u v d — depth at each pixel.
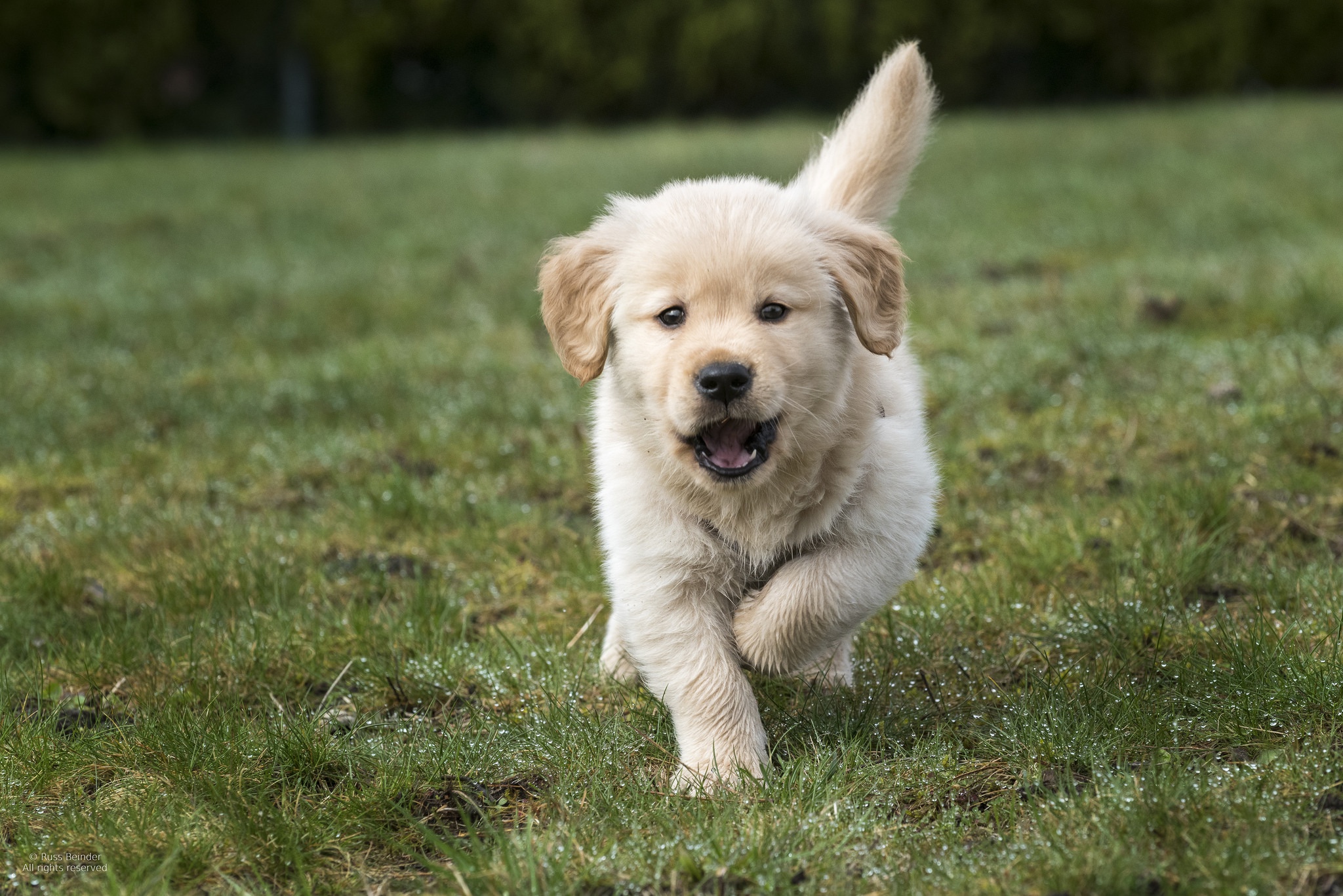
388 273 11.17
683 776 3.40
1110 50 26.20
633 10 26.17
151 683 4.08
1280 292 7.81
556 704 3.79
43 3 25.09
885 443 3.57
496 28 26.77
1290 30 25.73
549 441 6.37
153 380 7.80
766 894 2.82
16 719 3.72
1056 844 2.85
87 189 17.59
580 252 3.70
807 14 26.08
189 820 3.21
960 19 25.44
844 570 3.45
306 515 5.66
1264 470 5.27
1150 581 4.41
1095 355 6.97
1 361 8.39
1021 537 4.86
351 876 3.05
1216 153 14.72
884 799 3.27
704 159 17.34
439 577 4.87
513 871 2.82
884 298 3.65
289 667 4.18
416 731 3.70
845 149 4.56
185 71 27.03
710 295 3.35
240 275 11.34
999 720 3.58
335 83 27.36
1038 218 11.77
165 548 5.20
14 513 5.79
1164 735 3.37
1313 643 3.76
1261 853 2.76
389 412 6.95
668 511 3.51
